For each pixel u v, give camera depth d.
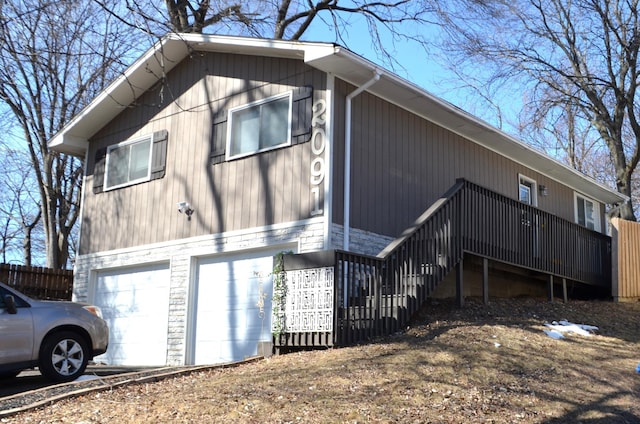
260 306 11.48
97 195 15.32
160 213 13.72
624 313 13.13
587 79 22.42
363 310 9.39
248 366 8.78
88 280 14.89
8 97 19.11
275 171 11.80
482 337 9.37
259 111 12.38
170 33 11.16
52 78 19.44
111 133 15.32
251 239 11.90
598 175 32.84
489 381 7.53
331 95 11.21
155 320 13.47
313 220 11.00
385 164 12.17
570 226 15.13
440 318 10.67
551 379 7.86
